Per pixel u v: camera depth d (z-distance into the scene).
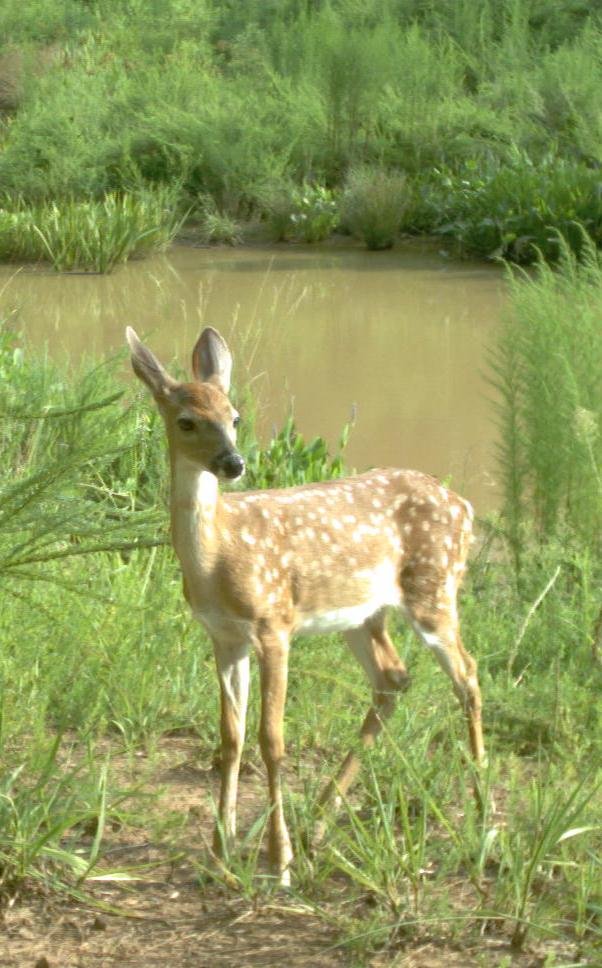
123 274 22.66
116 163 27.84
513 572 9.47
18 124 28.41
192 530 6.04
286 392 15.14
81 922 5.54
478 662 7.98
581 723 7.20
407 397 14.97
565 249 11.49
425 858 5.84
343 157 28.55
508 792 6.48
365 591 6.58
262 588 6.14
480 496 11.77
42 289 21.27
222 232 25.62
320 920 5.55
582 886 5.46
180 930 5.49
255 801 6.69
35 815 5.84
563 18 33.81
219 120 27.75
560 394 9.57
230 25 36.59
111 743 7.18
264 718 6.07
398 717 6.88
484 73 31.27
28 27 35.62
